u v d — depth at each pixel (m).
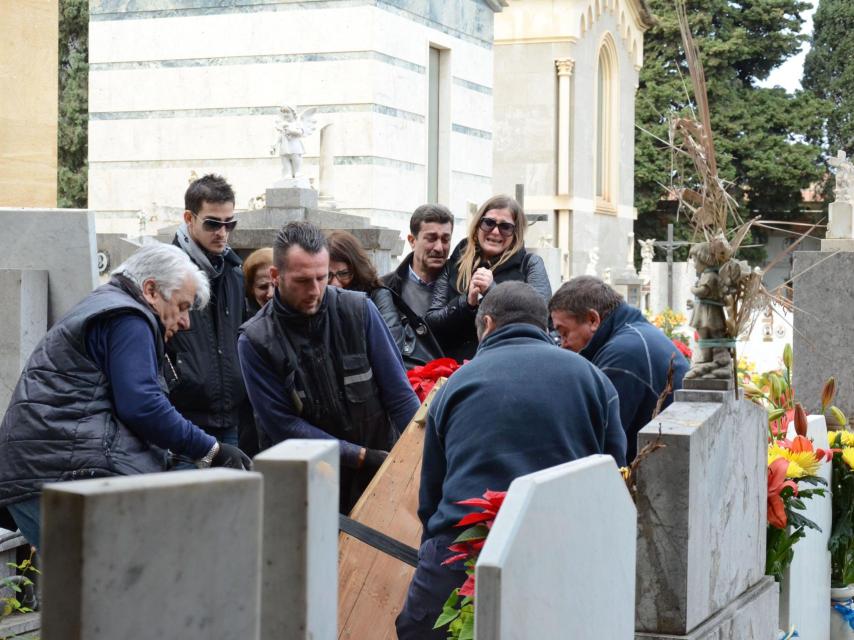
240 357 6.63
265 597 2.96
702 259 6.08
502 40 43.81
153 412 5.71
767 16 56.09
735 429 6.10
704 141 6.17
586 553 4.12
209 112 24.89
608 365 6.68
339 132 24.41
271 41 24.58
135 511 2.36
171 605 2.44
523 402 5.18
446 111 27.34
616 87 47.41
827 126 58.00
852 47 59.53
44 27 10.77
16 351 7.98
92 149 25.50
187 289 5.96
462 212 28.05
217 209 7.56
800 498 7.80
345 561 6.07
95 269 8.35
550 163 43.69
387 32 24.64
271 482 2.95
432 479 5.47
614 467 4.38
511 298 5.50
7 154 10.53
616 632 4.46
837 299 11.39
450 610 4.72
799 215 56.91
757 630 6.36
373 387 6.67
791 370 11.55
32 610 7.47
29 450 5.65
